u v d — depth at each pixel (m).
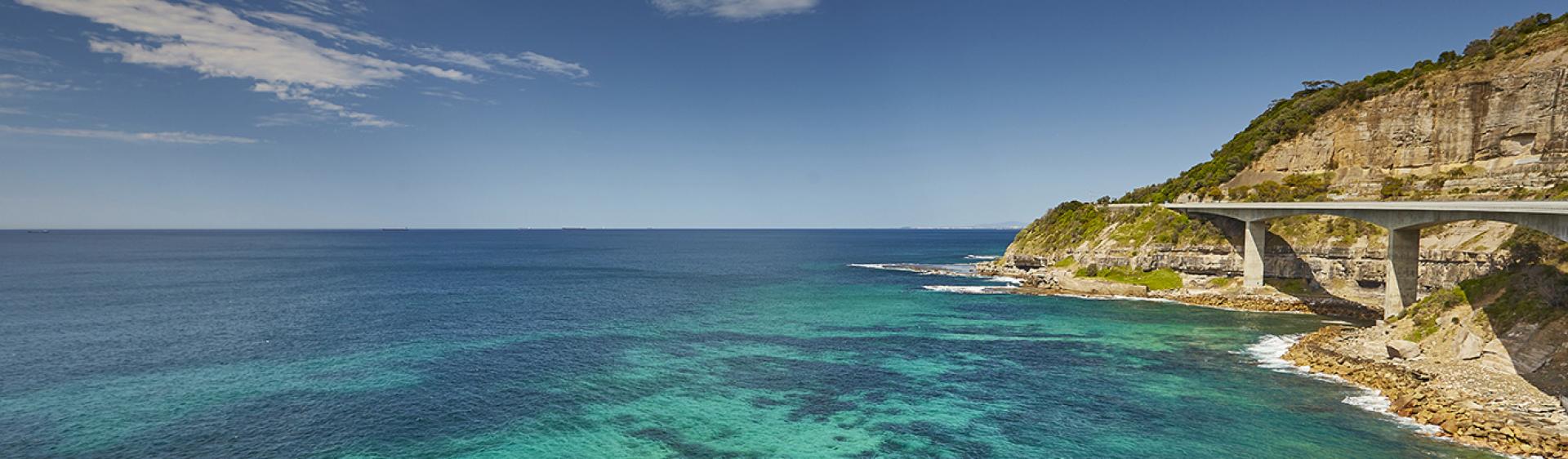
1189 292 102.88
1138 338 71.12
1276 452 39.16
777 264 196.25
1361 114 112.81
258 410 46.66
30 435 41.53
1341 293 94.94
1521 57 99.81
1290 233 103.50
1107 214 131.75
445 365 59.16
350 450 39.97
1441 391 46.34
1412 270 75.94
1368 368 53.34
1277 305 90.94
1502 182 93.44
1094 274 117.19
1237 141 142.50
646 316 87.06
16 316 84.94
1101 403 48.66
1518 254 63.34
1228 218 107.88
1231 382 53.34
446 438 41.97
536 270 170.75
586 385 53.03
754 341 70.31
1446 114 103.44
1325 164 115.88
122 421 44.16
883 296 108.44
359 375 55.69
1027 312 89.12
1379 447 39.41
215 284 126.88
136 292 113.50
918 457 39.41
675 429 43.72
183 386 51.97
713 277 147.62
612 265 192.25
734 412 47.03
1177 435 42.16
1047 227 149.25
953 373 56.84
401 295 110.44
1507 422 39.81
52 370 56.59
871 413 46.69
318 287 123.50
